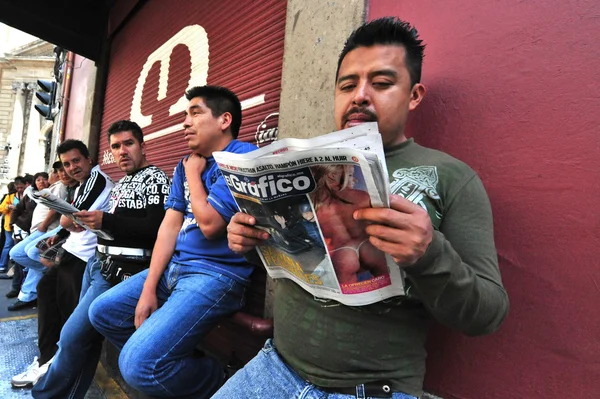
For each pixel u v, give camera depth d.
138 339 1.26
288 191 0.71
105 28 4.58
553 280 0.86
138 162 2.08
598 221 0.80
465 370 0.98
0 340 2.84
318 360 0.81
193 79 2.76
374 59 0.87
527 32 0.96
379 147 0.61
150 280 1.54
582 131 0.84
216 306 1.41
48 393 1.76
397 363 0.77
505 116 0.98
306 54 1.62
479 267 0.72
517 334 0.90
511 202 0.95
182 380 1.32
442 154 0.89
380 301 0.76
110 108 4.36
